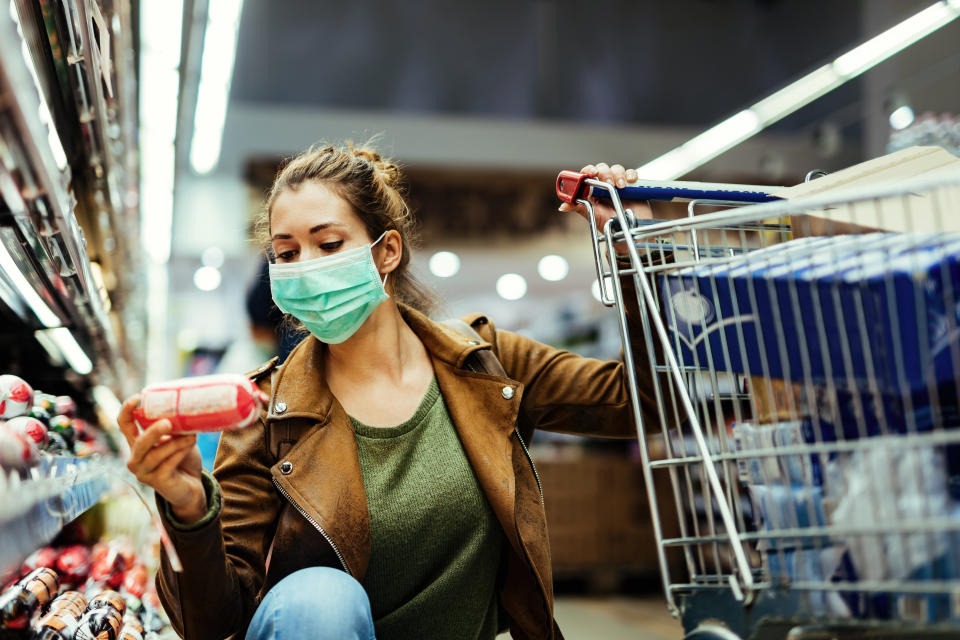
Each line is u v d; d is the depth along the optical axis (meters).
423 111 9.38
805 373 1.17
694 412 1.25
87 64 1.49
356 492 1.45
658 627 4.92
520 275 10.63
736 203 1.60
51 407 1.92
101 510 2.39
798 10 9.21
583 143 9.65
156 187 4.00
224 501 1.43
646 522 6.48
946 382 1.11
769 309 1.25
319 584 1.27
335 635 1.21
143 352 4.83
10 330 2.07
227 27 3.67
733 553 1.22
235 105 8.88
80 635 1.46
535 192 9.52
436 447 1.56
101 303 2.01
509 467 1.54
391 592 1.50
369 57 9.28
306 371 1.55
